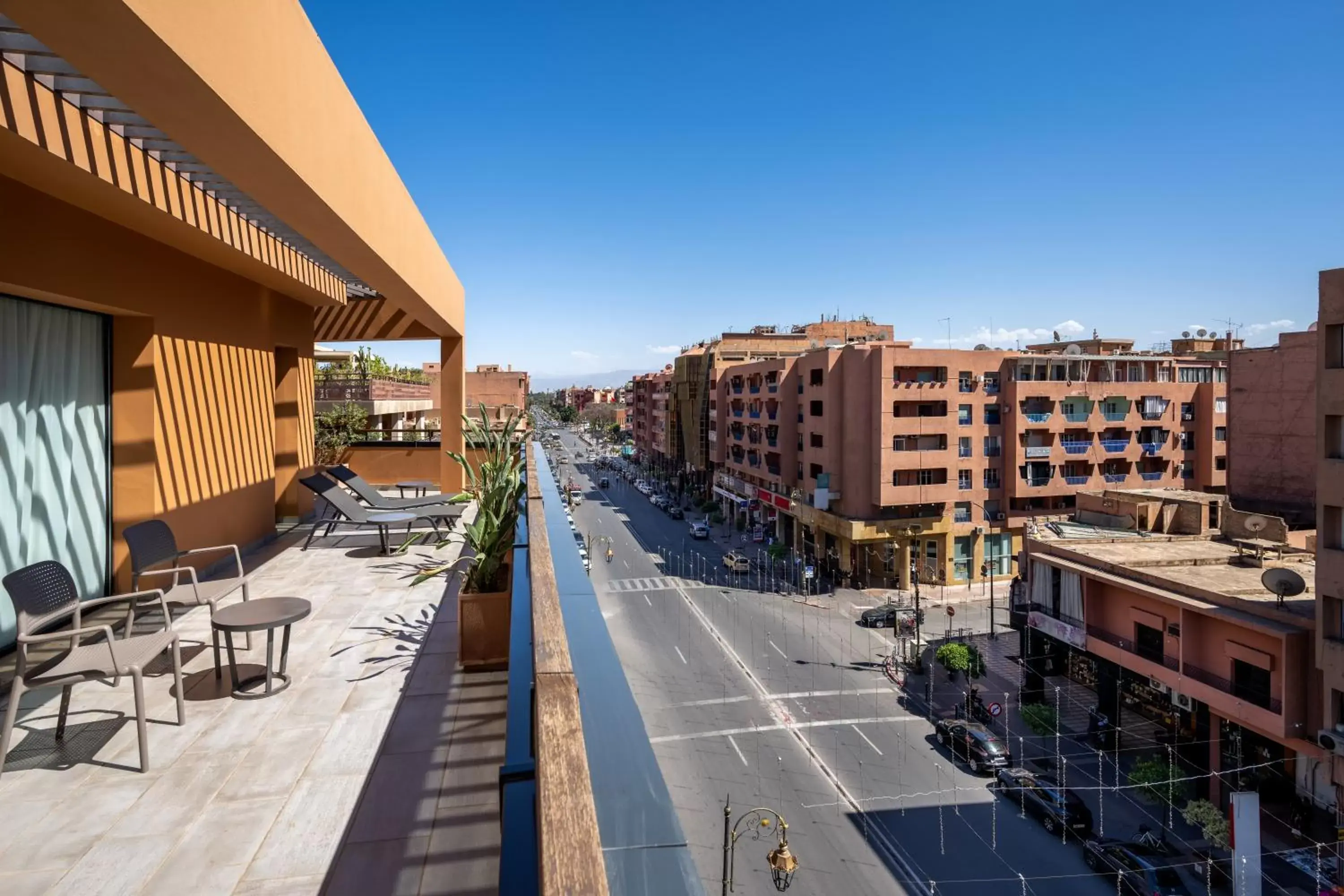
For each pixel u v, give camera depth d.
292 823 3.05
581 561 2.60
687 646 28.30
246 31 3.26
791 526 44.62
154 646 3.65
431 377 36.62
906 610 31.16
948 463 35.38
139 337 6.41
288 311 10.25
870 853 15.23
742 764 18.98
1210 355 45.94
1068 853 15.27
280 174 3.96
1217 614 15.87
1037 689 22.77
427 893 2.62
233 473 8.09
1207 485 37.91
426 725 3.97
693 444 64.50
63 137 3.85
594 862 0.85
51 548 5.68
